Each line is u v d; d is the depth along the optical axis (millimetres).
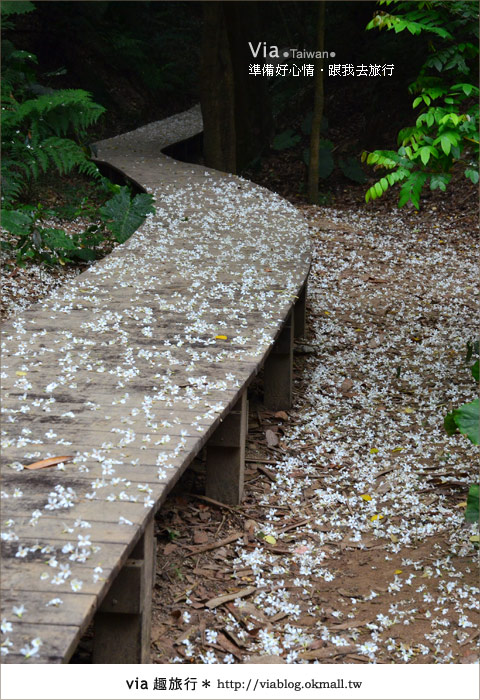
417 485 3855
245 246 6230
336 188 11891
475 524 3389
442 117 4109
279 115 14078
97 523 2223
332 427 4613
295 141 12586
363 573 3080
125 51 13914
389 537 3373
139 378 3426
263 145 12977
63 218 8664
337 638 2604
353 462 4152
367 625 2688
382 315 6801
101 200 9844
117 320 4223
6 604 1862
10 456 2635
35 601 1877
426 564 3123
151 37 15953
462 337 6242
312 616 2773
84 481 2477
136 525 2219
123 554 2090
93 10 13305
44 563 2029
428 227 9836
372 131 12398
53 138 7801
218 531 3404
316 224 9773
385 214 10539
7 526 2191
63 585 1938
